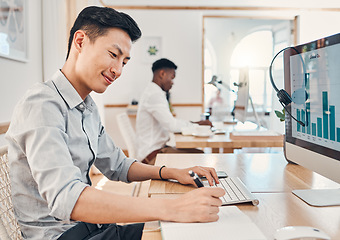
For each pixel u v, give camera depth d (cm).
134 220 76
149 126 280
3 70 232
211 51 693
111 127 513
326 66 98
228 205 90
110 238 101
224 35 689
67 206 76
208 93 697
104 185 346
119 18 95
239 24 684
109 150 127
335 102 94
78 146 101
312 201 91
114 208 76
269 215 82
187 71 514
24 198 93
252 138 221
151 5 503
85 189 79
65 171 81
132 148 271
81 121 105
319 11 516
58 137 86
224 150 254
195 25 508
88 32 96
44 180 80
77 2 329
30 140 84
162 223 75
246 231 70
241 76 304
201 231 70
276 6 509
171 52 511
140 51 508
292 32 532
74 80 101
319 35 520
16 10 252
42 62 318
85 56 96
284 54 129
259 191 103
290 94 126
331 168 97
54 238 93
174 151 264
